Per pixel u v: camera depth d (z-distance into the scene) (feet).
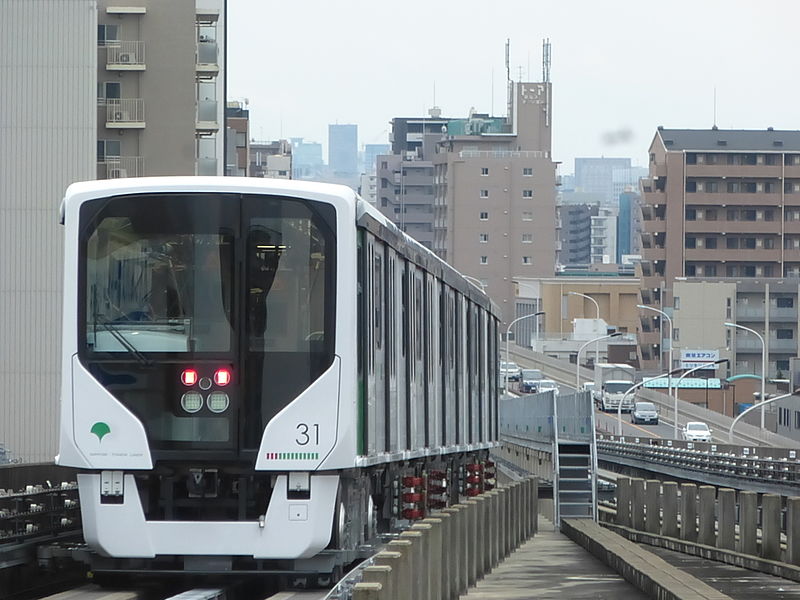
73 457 108.78
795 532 165.78
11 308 391.65
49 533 125.18
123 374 108.78
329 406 108.78
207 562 108.27
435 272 159.84
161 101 504.02
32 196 399.24
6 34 403.75
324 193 110.32
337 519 111.45
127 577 116.57
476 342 206.59
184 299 109.40
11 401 385.70
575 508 273.95
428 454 154.30
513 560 182.60
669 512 239.71
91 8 404.57
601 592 130.62
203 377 108.37
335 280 109.60
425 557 99.66
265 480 109.19
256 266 109.50
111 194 110.11
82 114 403.54
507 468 371.56
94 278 109.81
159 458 108.06
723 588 152.25
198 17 519.19
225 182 110.11
